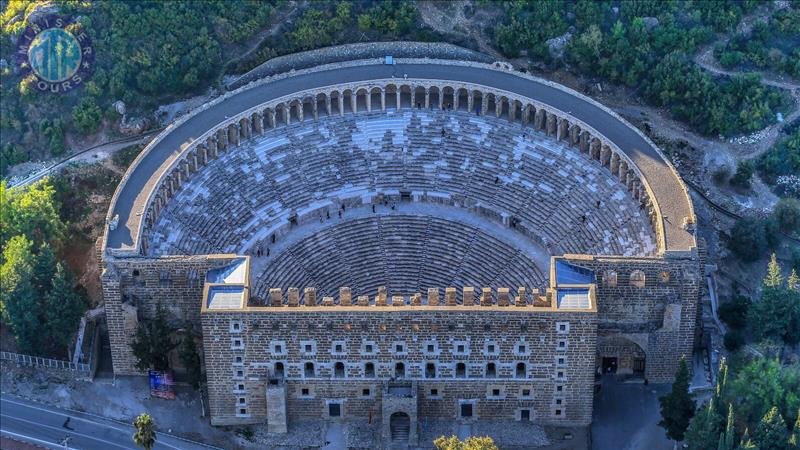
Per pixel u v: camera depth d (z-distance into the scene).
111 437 177.75
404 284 197.75
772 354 180.12
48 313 185.38
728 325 190.50
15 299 184.88
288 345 172.25
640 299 180.12
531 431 176.88
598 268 179.12
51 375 186.38
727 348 186.00
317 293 195.50
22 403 182.75
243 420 178.62
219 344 172.12
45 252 189.50
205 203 199.12
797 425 163.12
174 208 196.38
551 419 177.75
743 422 168.88
